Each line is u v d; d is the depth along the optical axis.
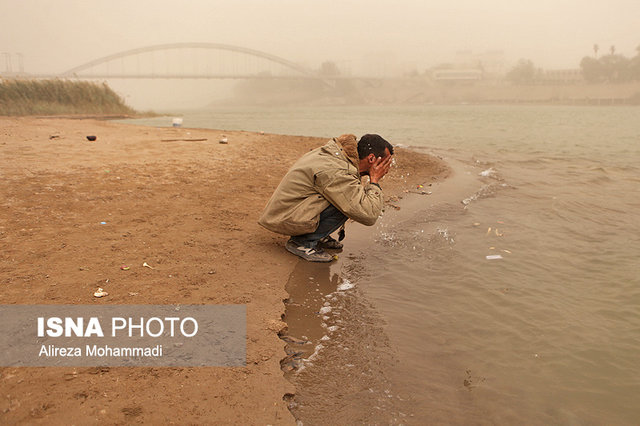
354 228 4.60
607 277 3.30
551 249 3.95
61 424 1.62
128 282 2.84
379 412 1.86
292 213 3.50
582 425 1.79
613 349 2.35
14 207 4.13
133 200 4.72
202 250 3.52
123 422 1.66
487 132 17.77
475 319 2.70
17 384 1.83
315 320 2.66
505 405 1.92
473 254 3.83
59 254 3.18
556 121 28.52
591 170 8.16
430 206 5.50
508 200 5.83
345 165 3.46
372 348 2.37
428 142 13.41
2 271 2.84
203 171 6.45
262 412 1.80
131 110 28.97
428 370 2.18
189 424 1.69
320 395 1.97
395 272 3.45
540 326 2.61
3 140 8.27
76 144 8.28
